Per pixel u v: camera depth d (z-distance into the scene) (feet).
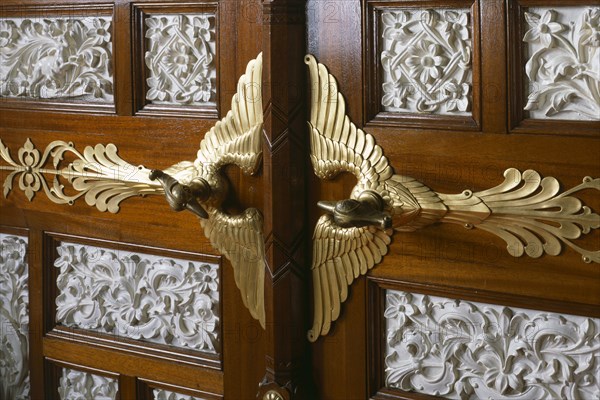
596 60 3.46
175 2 4.32
